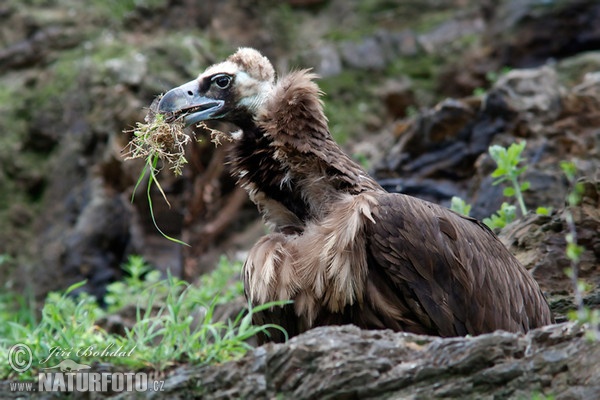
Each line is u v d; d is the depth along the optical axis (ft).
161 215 61.93
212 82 32.42
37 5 79.92
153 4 79.25
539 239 34.53
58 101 72.23
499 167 37.83
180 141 32.42
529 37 74.18
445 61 77.10
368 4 83.30
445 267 28.58
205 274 56.54
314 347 23.30
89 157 66.85
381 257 28.14
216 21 80.33
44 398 25.54
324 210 29.78
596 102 49.26
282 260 28.86
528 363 22.58
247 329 28.19
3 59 77.25
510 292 29.91
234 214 64.85
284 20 82.53
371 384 22.81
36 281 61.52
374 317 28.40
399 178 51.03
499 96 49.93
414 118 57.26
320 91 30.83
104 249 60.90
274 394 23.30
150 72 69.72
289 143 29.94
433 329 28.78
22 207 69.05
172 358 25.58
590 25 73.20
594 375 21.83
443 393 22.58
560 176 44.21
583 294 32.55
